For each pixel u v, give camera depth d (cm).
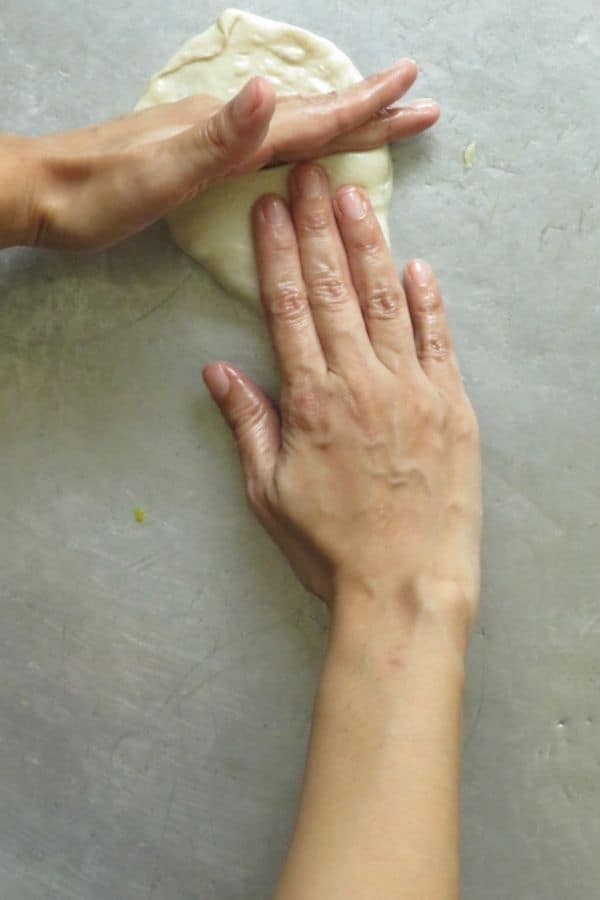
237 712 71
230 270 69
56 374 71
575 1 71
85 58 71
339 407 67
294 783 71
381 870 59
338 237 68
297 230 68
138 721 72
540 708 71
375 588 66
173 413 71
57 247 68
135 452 71
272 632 71
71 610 72
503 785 71
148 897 71
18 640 72
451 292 71
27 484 72
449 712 63
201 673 71
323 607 71
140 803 72
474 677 71
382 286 68
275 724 71
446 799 61
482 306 71
